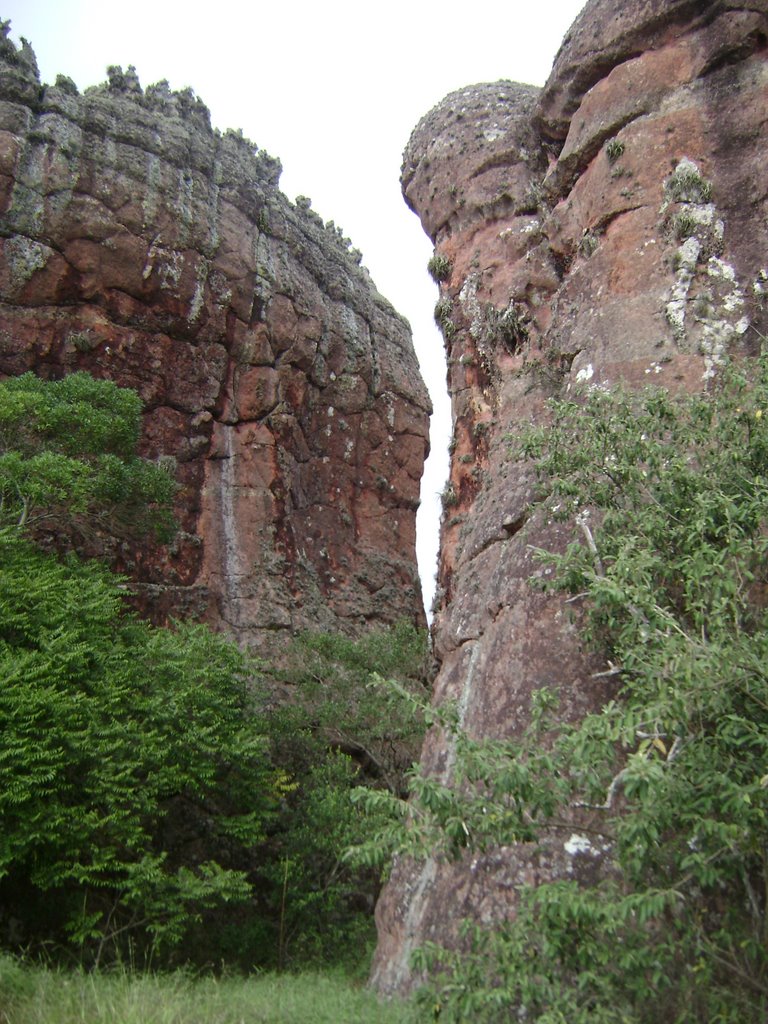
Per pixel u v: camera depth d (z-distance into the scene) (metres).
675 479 8.69
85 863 12.45
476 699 10.87
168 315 24.44
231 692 15.77
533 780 6.84
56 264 22.98
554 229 14.72
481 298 15.35
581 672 9.95
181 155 25.67
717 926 7.24
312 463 27.80
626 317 12.43
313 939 14.88
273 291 26.95
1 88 23.55
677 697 6.35
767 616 7.39
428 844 6.84
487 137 16.56
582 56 14.85
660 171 13.23
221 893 12.73
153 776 12.99
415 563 29.84
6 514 16.36
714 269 12.30
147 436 23.77
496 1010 6.98
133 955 12.62
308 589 25.38
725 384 10.04
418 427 31.38
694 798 6.39
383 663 21.38
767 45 13.53
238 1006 8.34
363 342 30.12
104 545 21.55
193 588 23.16
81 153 23.94
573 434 10.55
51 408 17.84
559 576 8.90
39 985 8.30
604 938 6.57
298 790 18.91
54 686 12.56
